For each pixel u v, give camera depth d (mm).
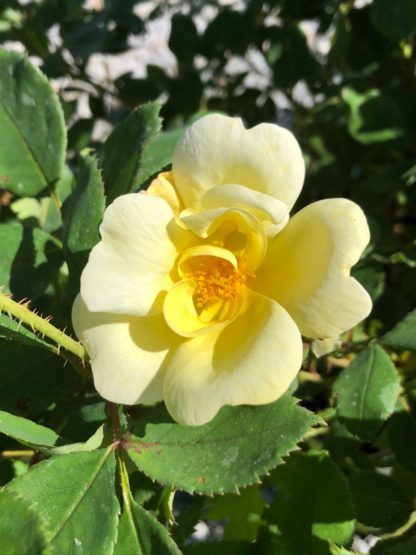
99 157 173
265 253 131
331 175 267
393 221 278
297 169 132
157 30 411
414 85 274
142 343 132
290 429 126
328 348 171
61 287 187
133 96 297
